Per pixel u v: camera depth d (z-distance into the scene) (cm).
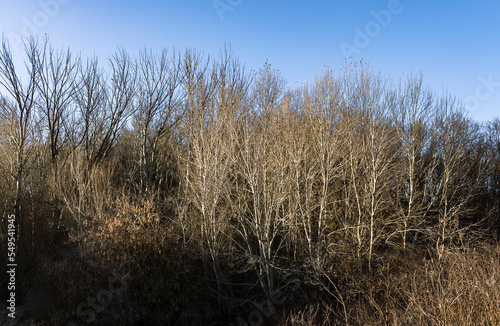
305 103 1773
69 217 1560
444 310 852
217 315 1346
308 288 1462
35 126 1739
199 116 1548
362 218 1750
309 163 1683
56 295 1138
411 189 2002
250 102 1680
